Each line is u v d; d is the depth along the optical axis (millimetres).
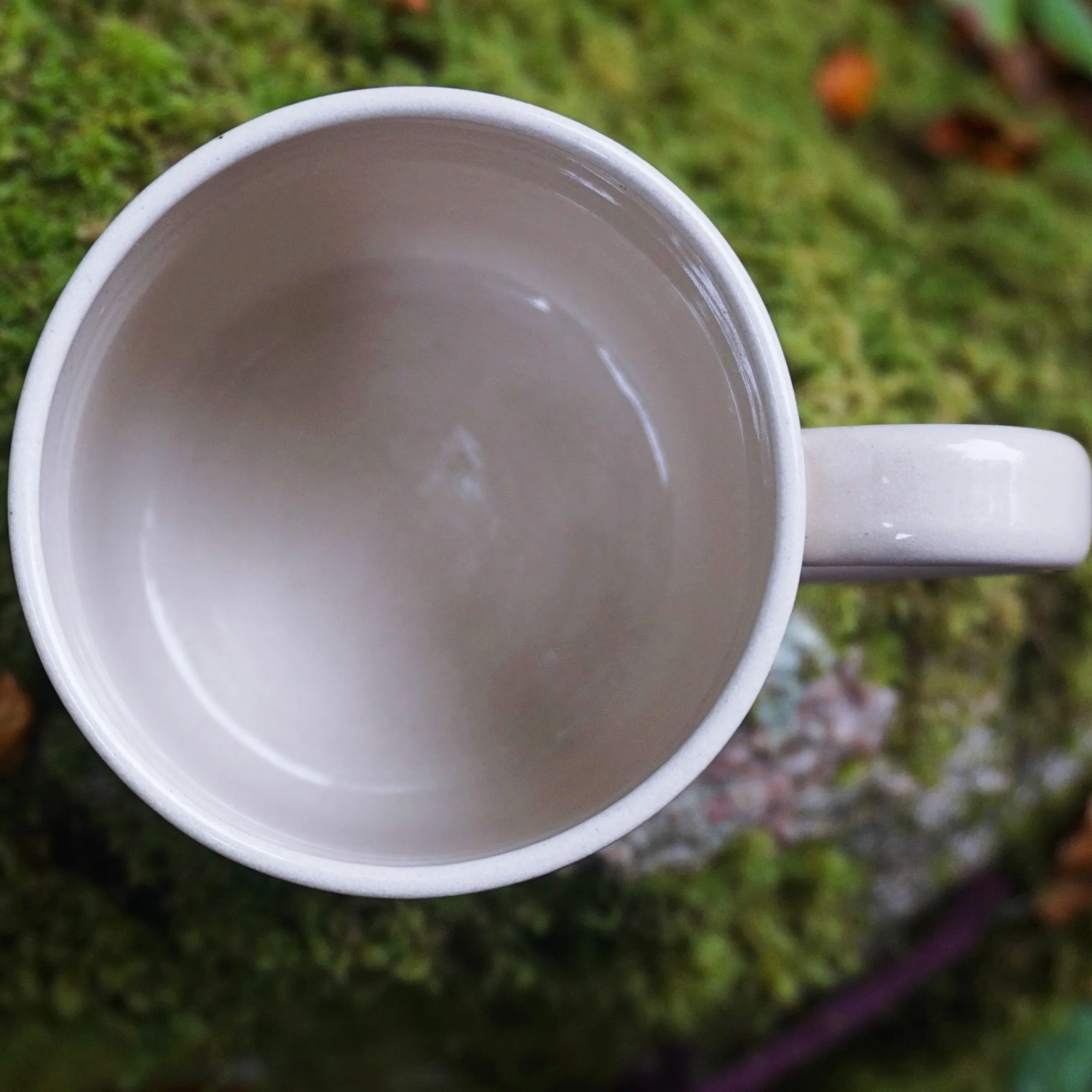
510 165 182
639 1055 286
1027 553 174
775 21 273
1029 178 282
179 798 167
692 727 171
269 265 200
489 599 204
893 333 251
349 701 201
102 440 185
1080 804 269
